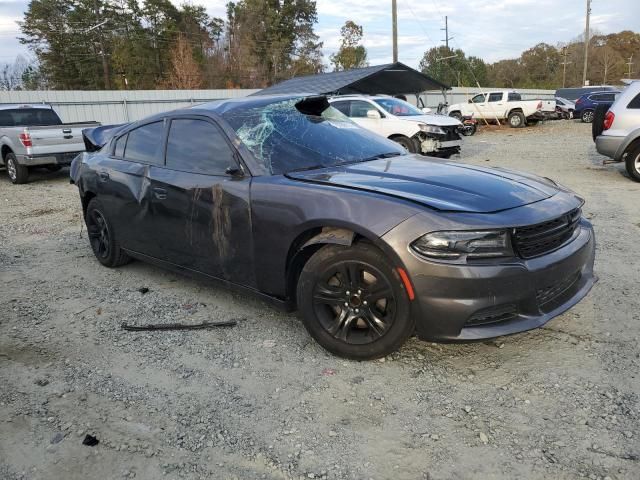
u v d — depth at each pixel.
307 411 2.83
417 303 2.90
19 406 2.97
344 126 4.41
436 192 3.15
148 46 58.59
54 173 13.42
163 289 4.71
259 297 3.71
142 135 4.70
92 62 59.22
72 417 2.85
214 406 2.91
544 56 99.19
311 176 3.50
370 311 3.14
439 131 12.33
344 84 20.08
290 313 3.81
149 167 4.43
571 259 3.12
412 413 2.78
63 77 59.19
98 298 4.56
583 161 12.52
